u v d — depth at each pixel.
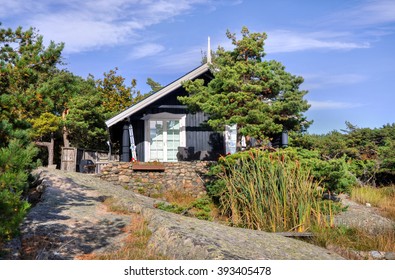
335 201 13.80
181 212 11.85
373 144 24.38
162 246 7.34
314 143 23.41
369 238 9.88
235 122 15.34
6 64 8.50
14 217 5.36
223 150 21.30
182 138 21.00
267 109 15.66
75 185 13.56
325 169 12.84
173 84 19.66
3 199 5.19
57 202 10.72
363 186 18.73
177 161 19.45
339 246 9.17
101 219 9.37
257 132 15.23
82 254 7.05
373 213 13.48
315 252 8.06
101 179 16.95
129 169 17.39
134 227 8.78
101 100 32.88
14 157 5.38
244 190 11.32
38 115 9.02
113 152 32.50
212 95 16.25
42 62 9.02
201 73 19.91
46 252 6.93
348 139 25.47
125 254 7.02
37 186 12.40
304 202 10.43
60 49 9.09
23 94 8.30
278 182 10.88
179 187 17.34
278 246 7.96
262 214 10.47
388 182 20.98
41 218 8.88
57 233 7.95
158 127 21.12
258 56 17.20
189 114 21.25
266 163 11.86
